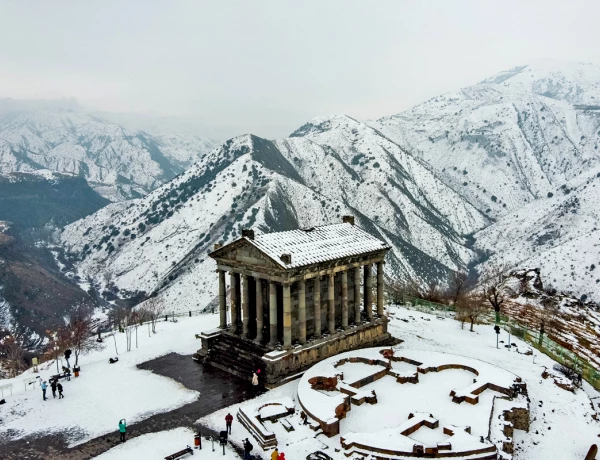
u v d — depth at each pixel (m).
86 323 97.00
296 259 51.31
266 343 53.53
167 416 43.94
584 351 72.00
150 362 57.31
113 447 38.97
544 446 40.16
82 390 49.81
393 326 69.56
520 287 107.50
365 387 47.66
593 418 44.94
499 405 43.44
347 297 58.47
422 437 37.97
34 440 40.41
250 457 36.41
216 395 47.81
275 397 46.72
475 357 57.59
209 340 57.16
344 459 35.66
